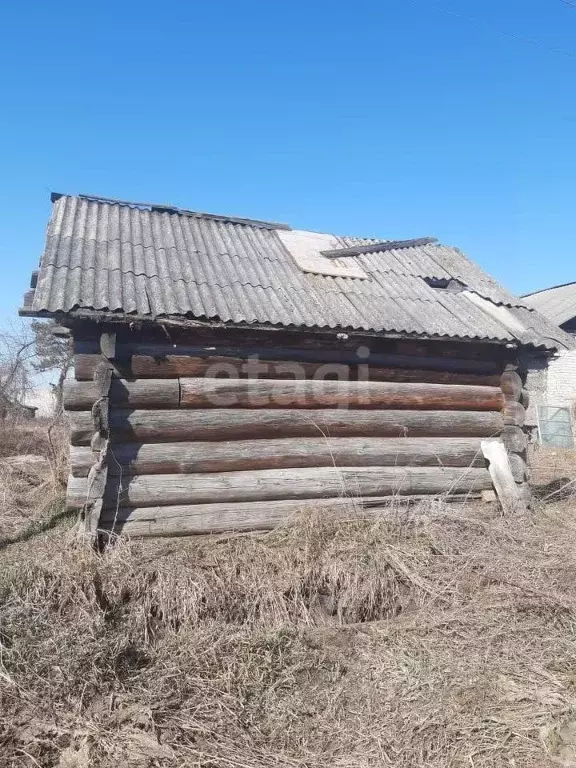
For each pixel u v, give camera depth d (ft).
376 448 19.77
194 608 14.74
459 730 11.48
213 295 18.26
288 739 11.40
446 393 20.86
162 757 10.66
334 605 16.08
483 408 21.59
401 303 21.38
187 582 15.14
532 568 17.25
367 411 19.80
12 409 40.91
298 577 15.97
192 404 17.74
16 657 12.55
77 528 16.85
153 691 12.21
